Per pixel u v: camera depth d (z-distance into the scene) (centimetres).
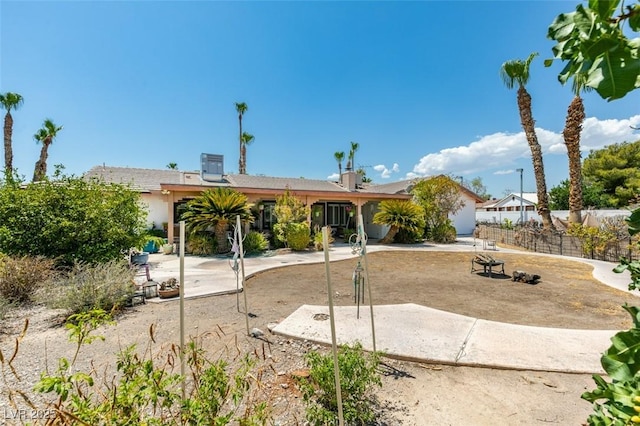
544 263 1044
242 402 257
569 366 336
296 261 1079
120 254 795
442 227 1773
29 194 714
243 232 1457
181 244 245
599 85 72
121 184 902
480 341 398
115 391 137
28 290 549
